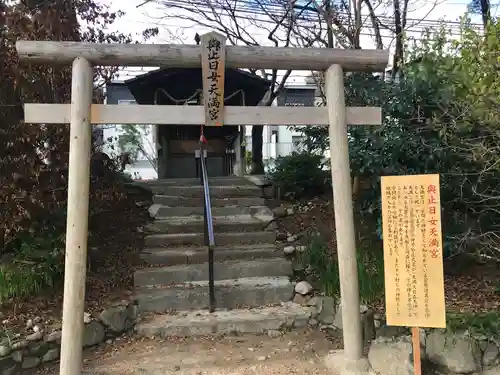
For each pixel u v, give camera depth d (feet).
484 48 16.07
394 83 18.25
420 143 16.78
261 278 17.71
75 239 11.91
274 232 20.38
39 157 15.72
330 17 26.30
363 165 17.76
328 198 23.91
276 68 13.41
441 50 18.48
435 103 16.98
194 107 12.93
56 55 12.25
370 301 15.43
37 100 15.81
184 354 13.47
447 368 12.26
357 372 12.23
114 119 12.53
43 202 15.61
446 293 15.65
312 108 13.52
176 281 17.16
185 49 12.73
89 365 12.73
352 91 18.80
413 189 11.07
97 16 20.92
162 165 31.60
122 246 18.95
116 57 12.44
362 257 17.07
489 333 12.46
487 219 17.15
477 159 15.26
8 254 15.96
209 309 15.89
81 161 12.12
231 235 19.88
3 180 15.01
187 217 21.30
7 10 15.05
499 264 17.69
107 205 20.58
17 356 12.17
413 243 10.98
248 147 55.06
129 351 13.67
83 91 12.28
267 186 24.23
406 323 10.90
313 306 16.02
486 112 15.30
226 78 28.60
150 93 30.58
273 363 13.00
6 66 14.80
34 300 14.40
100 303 15.11
